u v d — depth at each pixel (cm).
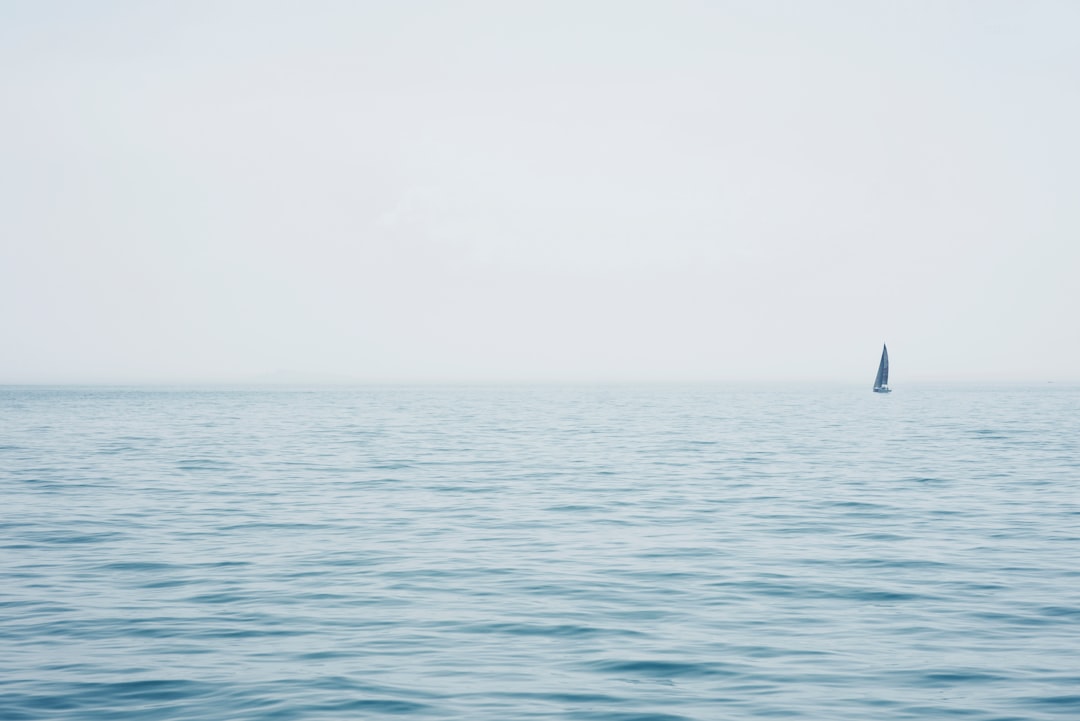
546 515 2944
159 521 2797
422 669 1376
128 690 1278
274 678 1331
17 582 1962
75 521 2789
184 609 1733
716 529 2672
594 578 2006
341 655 1446
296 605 1767
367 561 2192
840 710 1201
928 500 3297
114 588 1908
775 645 1500
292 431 7675
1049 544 2420
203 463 4700
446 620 1655
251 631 1582
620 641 1523
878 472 4272
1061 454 5269
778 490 3594
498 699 1242
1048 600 1803
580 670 1370
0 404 15488
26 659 1426
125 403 16350
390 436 7031
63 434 7200
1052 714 1184
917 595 1847
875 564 2158
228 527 2689
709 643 1511
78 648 1484
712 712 1194
